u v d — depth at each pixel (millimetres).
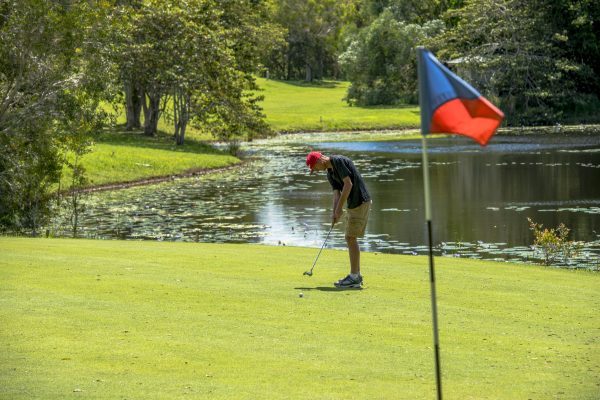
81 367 15602
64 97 56000
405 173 80188
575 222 48750
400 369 15922
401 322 19922
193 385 14578
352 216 24094
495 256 38531
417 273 27750
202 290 23188
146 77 108562
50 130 55438
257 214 55469
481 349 17641
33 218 51844
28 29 53688
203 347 17172
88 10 56375
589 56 158125
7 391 14055
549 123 152500
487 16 157375
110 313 20047
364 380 15109
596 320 20766
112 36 62812
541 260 37188
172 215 55688
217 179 79625
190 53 107125
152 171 81625
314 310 20969
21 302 21078
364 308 21406
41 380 14742
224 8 121750
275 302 21828
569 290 25094
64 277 24688
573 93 152625
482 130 13156
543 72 152375
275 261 29453
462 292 24281
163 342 17516
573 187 65625
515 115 153500
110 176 76625
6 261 27750
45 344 17219
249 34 123938
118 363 15906
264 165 94125
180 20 106375
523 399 14242
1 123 54000
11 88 55250
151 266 27312
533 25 153500
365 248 41469
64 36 54938
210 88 108438
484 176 75312
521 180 71312
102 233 48531
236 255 30891
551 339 18688
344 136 144500
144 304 21125
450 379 15344
